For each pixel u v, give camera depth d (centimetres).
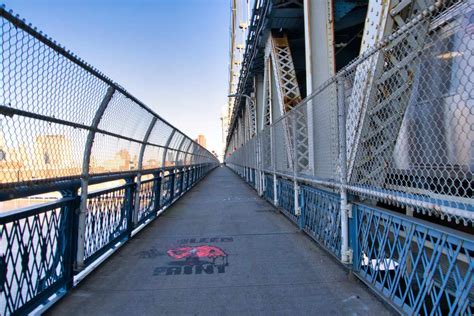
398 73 283
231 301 297
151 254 453
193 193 1291
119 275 370
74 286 332
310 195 520
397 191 266
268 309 281
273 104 1120
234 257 432
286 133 680
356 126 326
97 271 383
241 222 678
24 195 246
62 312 280
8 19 203
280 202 798
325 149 463
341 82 354
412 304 238
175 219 728
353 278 343
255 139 1323
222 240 527
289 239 523
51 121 270
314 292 313
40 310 273
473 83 215
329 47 623
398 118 286
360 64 315
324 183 411
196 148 1806
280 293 313
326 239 435
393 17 308
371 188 291
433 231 214
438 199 209
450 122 242
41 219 275
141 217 607
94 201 391
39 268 271
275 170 837
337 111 369
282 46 1002
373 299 296
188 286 334
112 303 296
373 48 278
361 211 330
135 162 586
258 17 1109
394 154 291
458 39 223
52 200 319
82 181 344
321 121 491
